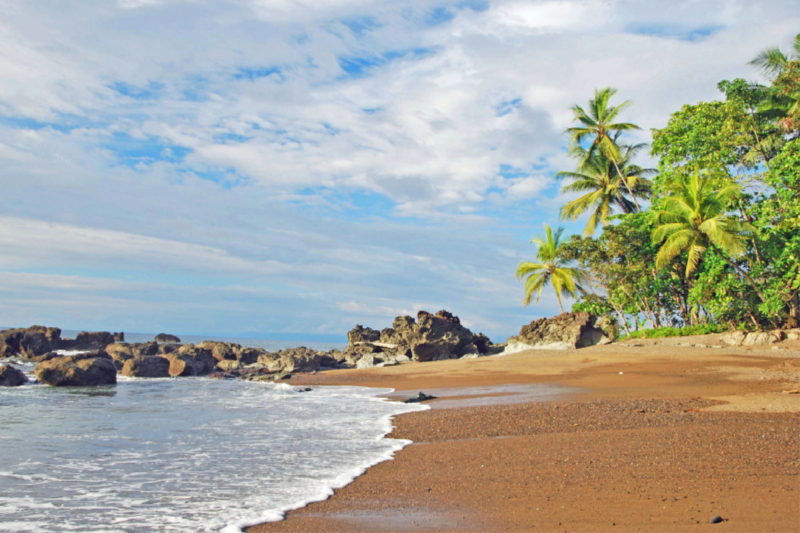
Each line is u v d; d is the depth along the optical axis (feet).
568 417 48.14
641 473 27.89
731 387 63.00
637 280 134.31
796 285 105.81
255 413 59.98
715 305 120.37
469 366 114.93
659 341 119.03
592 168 163.94
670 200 115.85
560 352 120.37
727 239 107.04
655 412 48.03
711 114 121.39
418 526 21.48
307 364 137.18
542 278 168.86
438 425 48.49
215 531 21.68
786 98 111.34
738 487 24.41
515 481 27.99
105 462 34.86
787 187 107.96
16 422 53.47
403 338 161.58
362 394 82.33
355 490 27.84
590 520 21.02
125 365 123.75
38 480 30.19
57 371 98.07
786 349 93.97
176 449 39.22
